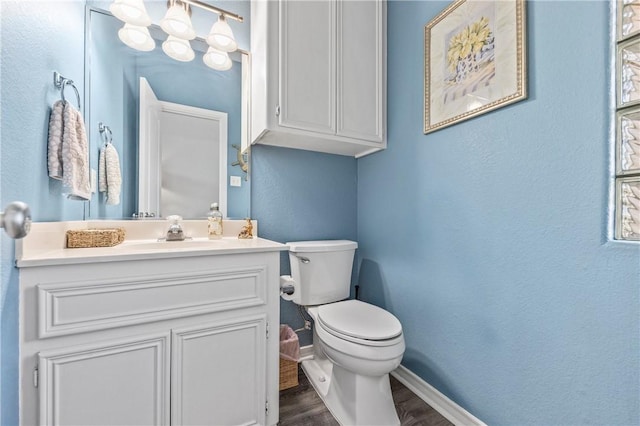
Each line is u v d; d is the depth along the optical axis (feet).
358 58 5.23
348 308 4.57
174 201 4.79
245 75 5.32
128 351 2.79
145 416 2.87
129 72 4.48
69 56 3.55
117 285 2.74
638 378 2.47
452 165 4.25
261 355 3.50
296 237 5.84
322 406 4.39
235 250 3.32
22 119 2.49
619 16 2.64
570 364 2.92
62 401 2.53
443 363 4.36
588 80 2.80
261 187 5.51
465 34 4.01
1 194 2.20
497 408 3.60
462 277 4.09
